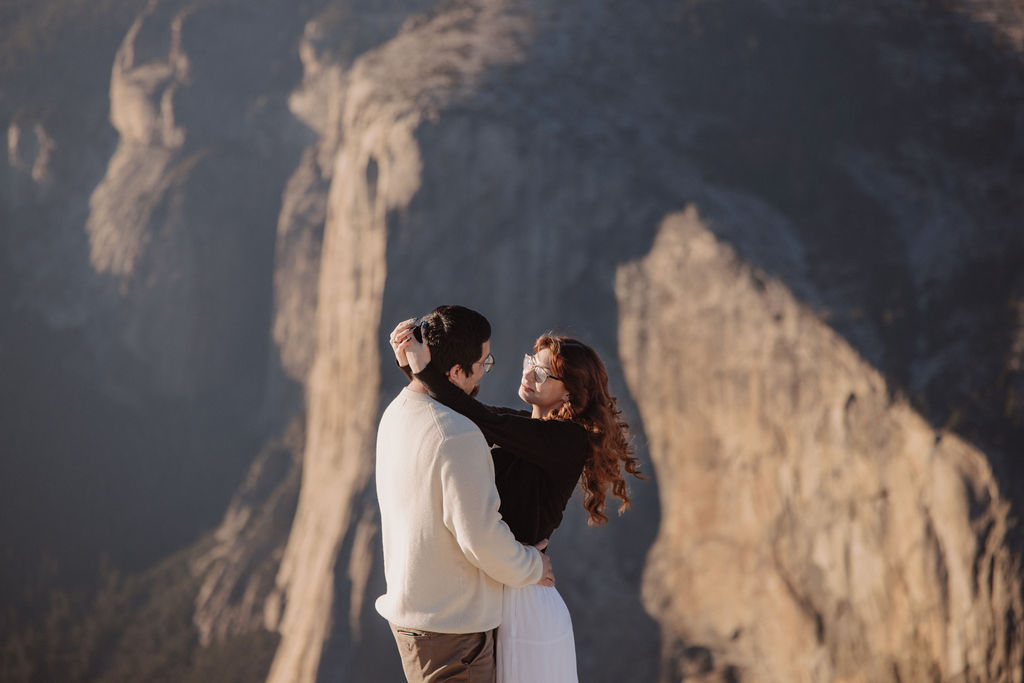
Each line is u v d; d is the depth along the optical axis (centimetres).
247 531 8788
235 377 11025
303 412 10069
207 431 10881
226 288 10956
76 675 8231
